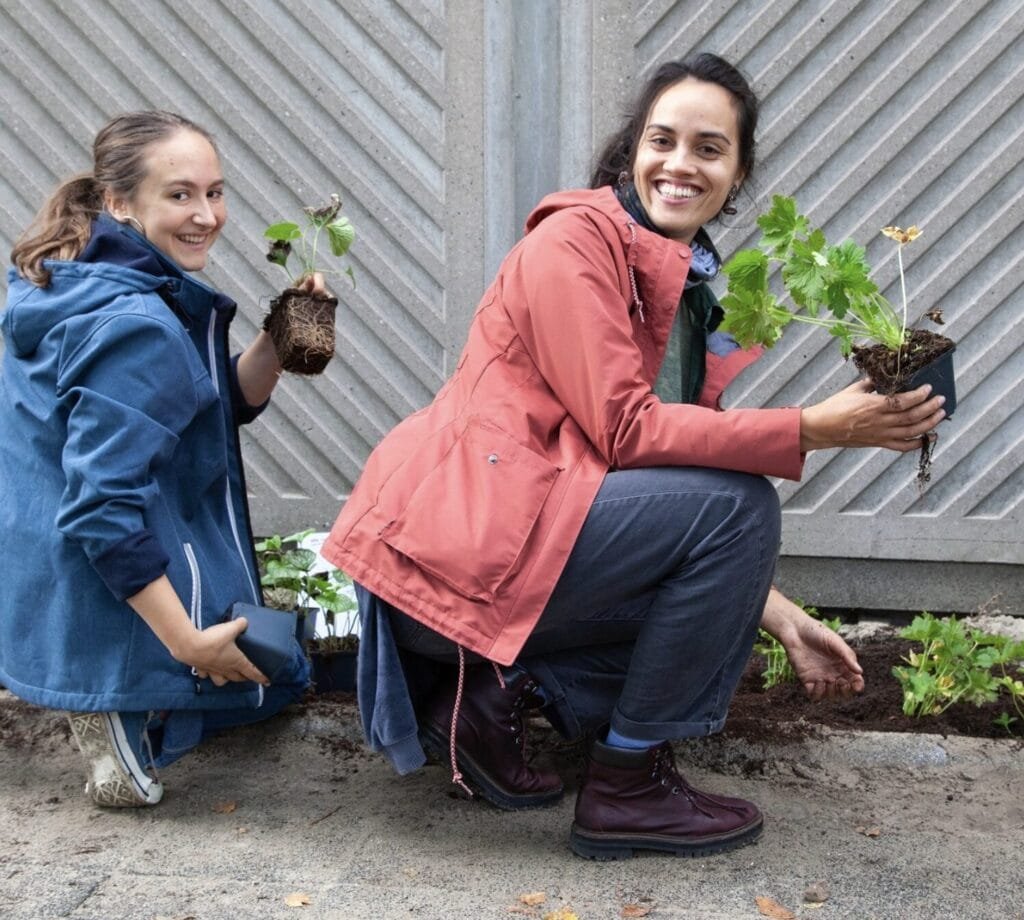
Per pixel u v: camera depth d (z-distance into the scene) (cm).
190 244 285
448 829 278
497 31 384
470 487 254
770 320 260
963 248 384
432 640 266
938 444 394
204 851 267
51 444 273
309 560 342
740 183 285
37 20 402
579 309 249
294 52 394
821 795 296
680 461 248
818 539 402
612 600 258
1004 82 373
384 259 402
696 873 259
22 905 244
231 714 303
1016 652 325
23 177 413
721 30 379
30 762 310
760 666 361
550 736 314
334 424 415
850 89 379
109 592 271
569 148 391
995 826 282
